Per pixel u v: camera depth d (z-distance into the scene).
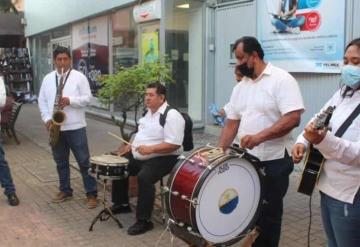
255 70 3.54
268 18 8.02
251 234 3.44
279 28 7.80
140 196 4.72
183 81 10.42
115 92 5.77
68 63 5.50
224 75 9.75
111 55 12.88
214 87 10.08
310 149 2.88
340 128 2.65
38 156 8.52
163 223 4.91
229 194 3.20
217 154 3.20
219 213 3.18
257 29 8.27
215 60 9.96
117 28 12.45
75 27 15.42
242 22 9.05
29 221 5.12
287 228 4.76
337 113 2.70
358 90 2.64
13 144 9.77
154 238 4.62
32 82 20.70
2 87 5.62
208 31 9.88
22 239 4.64
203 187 3.06
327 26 7.03
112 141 9.88
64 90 5.39
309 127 2.50
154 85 4.77
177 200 3.17
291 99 3.44
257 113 3.57
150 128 4.79
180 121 4.70
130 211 5.37
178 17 10.18
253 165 3.29
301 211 5.24
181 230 3.28
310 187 2.86
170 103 10.30
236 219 3.28
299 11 7.43
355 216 2.64
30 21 20.06
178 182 3.18
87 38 14.48
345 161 2.56
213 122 10.05
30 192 6.20
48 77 5.59
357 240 2.70
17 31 21.12
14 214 5.35
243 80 3.71
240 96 3.70
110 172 4.71
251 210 3.36
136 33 11.39
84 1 13.89
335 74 7.08
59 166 5.71
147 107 5.03
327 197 2.78
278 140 3.58
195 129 10.09
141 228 4.72
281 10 7.73
